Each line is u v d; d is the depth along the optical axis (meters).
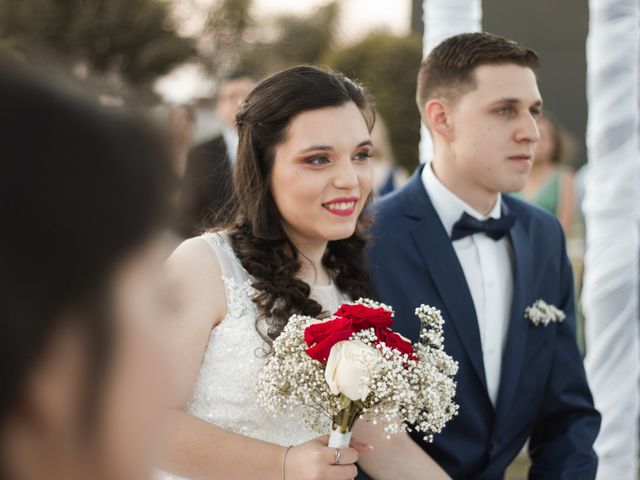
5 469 0.39
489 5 11.01
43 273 0.38
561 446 2.52
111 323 0.40
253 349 1.92
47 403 0.39
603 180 3.36
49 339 0.39
